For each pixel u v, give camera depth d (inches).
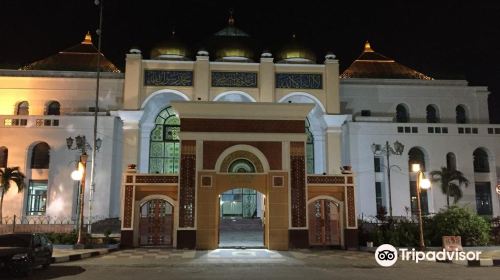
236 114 874.1
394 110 1585.9
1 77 1485.0
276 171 860.6
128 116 1253.1
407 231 877.2
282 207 850.8
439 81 1627.7
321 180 874.8
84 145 1277.1
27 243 529.7
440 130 1473.9
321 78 1332.4
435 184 1432.1
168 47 1412.4
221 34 1638.8
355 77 1673.2
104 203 1300.4
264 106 872.3
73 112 1477.6
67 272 536.7
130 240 840.9
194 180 850.1
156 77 1284.4
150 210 875.4
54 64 1598.2
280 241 838.5
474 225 860.0
